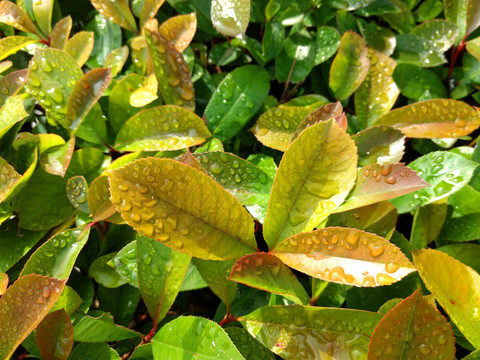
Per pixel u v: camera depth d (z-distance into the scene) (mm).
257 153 317
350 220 245
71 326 231
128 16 330
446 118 277
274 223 225
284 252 223
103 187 252
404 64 318
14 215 284
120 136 297
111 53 329
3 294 225
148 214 200
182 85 298
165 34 306
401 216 312
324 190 221
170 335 226
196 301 335
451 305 211
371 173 228
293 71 332
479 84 319
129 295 283
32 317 222
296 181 221
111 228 289
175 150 289
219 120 303
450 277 215
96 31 354
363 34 328
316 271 211
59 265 251
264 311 227
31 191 282
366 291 254
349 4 329
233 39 337
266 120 292
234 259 225
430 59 320
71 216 285
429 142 310
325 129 213
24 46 331
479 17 312
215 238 217
